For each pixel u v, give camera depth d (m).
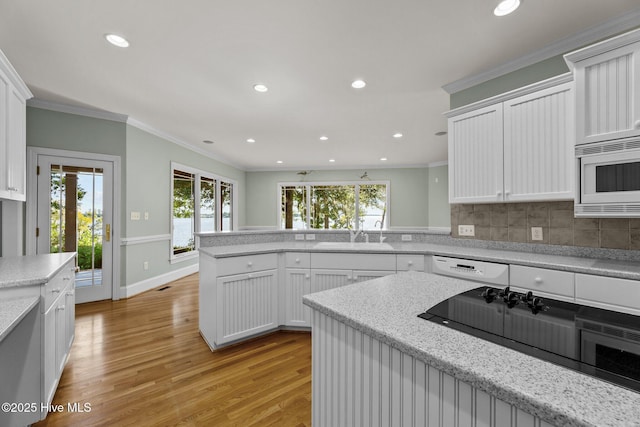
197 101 3.23
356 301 0.97
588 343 0.64
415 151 5.83
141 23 1.92
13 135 1.95
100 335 2.57
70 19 1.88
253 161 6.96
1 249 2.20
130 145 3.83
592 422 0.40
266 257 2.52
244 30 1.99
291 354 2.23
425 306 0.92
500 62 2.40
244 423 1.50
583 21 1.90
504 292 1.00
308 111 3.55
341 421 0.90
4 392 1.40
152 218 4.25
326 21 1.90
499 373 0.53
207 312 2.41
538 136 2.02
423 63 2.42
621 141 1.59
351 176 7.61
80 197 3.46
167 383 1.84
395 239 3.13
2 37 2.07
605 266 1.71
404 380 0.71
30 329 1.46
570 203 2.13
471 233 2.71
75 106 3.37
